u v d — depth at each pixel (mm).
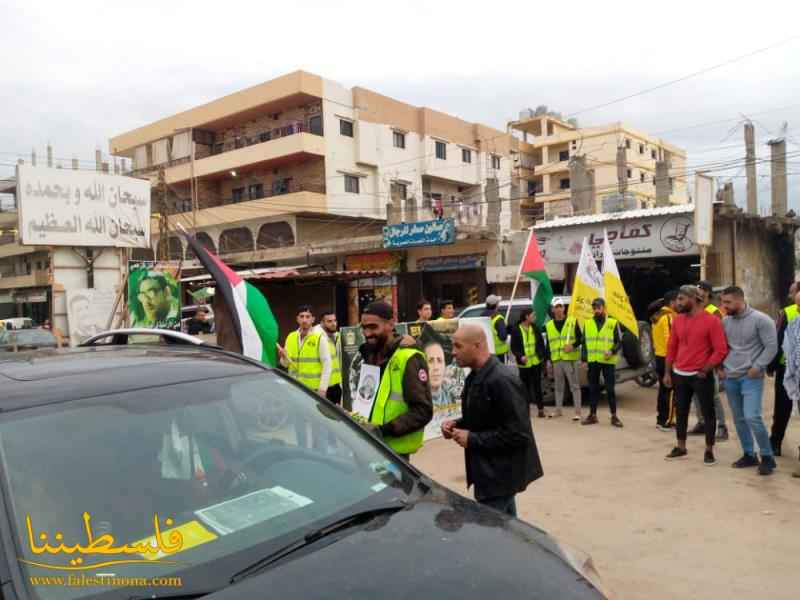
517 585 2041
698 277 18781
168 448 2547
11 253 45344
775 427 7211
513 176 48688
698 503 5613
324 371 7562
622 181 26688
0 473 2189
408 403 4094
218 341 7492
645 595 3988
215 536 2299
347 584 1998
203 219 39281
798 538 4738
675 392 7230
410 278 26750
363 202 38312
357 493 2648
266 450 2791
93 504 2258
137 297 15562
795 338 6238
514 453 3768
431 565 2115
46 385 2672
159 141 43031
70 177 14547
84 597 1957
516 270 23641
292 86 35656
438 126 43250
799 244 21203
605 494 5996
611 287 9594
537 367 10094
